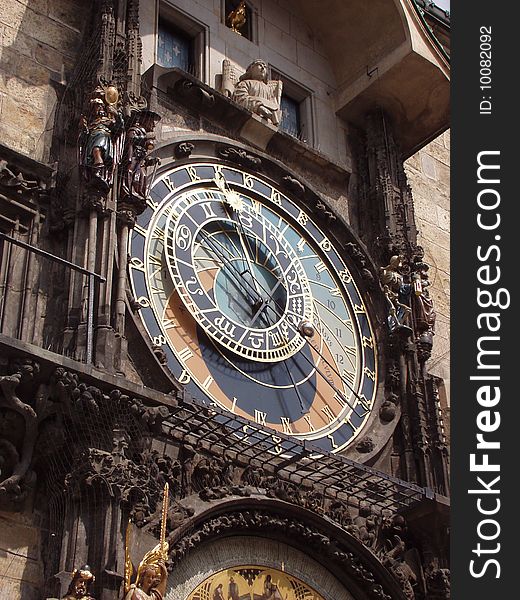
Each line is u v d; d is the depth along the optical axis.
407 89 23.44
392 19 23.48
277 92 21.95
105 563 14.41
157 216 18.94
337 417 19.41
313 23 24.48
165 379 17.16
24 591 14.66
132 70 18.89
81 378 15.23
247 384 18.59
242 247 19.84
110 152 17.62
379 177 22.64
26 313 16.66
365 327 20.86
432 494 18.19
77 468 14.98
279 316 19.67
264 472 17.44
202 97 20.66
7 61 19.02
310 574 17.41
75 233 17.22
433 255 25.00
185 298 18.47
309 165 22.20
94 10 20.00
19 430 15.02
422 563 18.39
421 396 20.17
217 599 16.20
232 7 23.48
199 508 16.20
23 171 17.88
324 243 21.22
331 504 17.95
